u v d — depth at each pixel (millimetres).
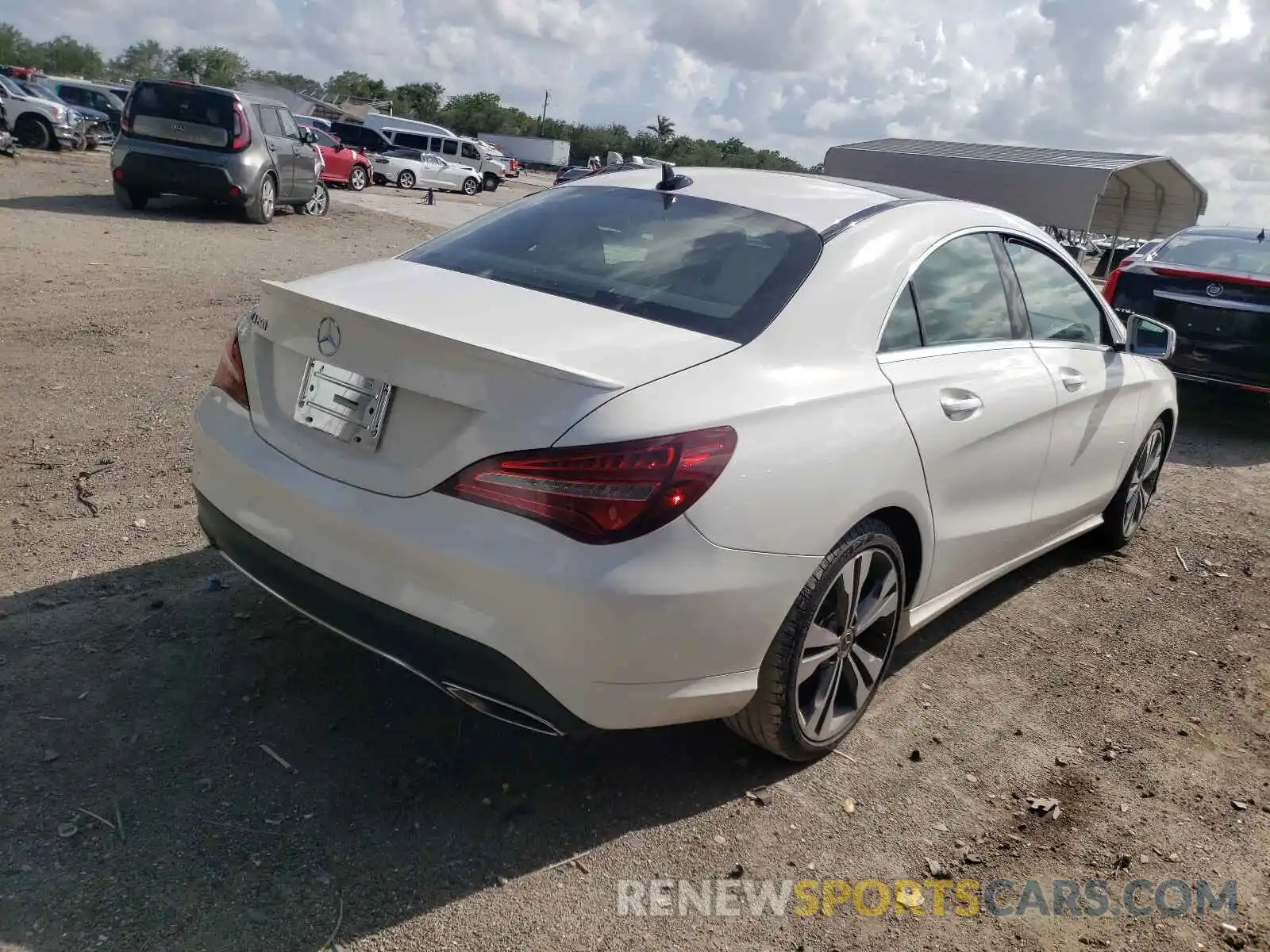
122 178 14914
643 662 2535
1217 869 2941
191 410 5883
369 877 2562
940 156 20141
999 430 3648
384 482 2645
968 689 3842
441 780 2957
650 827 2879
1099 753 3494
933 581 3549
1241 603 4941
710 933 2527
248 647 3496
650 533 2479
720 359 2770
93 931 2301
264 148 15562
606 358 2660
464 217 22828
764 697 2912
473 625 2508
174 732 3016
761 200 3518
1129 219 21984
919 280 3441
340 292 3016
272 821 2709
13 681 3152
